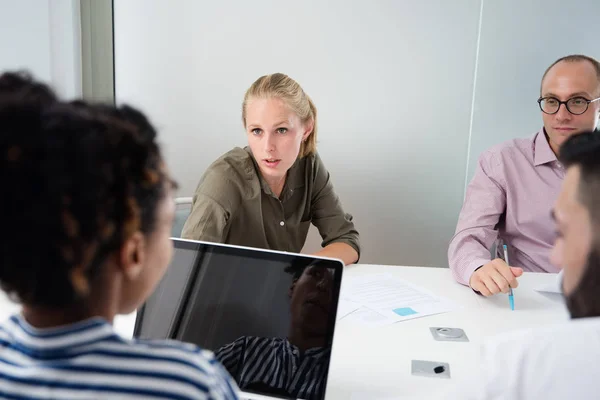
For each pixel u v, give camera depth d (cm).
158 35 233
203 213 147
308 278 91
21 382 43
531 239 182
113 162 43
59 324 46
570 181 60
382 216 244
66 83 222
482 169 190
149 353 45
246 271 94
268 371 89
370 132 237
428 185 239
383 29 228
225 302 94
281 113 148
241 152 163
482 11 218
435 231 243
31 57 212
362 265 159
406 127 235
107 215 42
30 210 39
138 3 231
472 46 225
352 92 234
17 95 45
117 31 233
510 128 225
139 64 235
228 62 235
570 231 59
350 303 128
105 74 236
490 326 116
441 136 234
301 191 173
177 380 44
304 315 90
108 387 43
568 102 173
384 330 114
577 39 214
